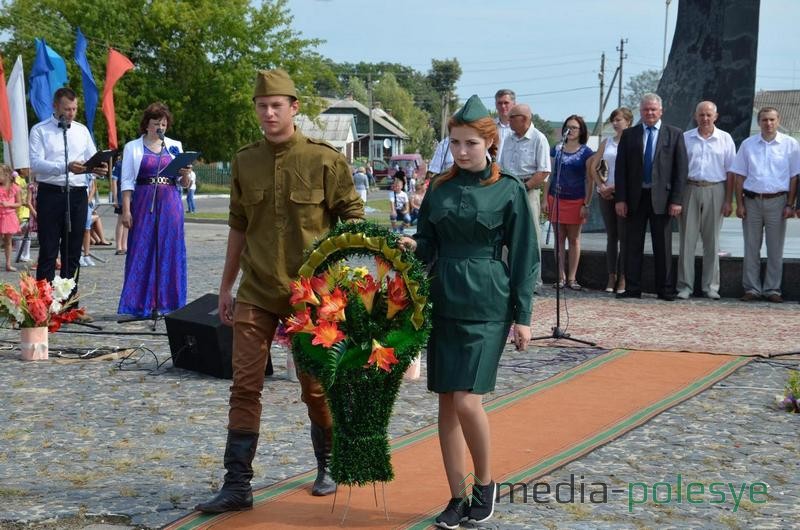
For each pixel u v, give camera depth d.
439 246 4.89
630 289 12.94
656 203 12.56
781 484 5.42
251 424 5.00
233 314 5.31
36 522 4.83
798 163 12.56
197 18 58.59
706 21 15.73
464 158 4.73
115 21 58.53
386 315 4.68
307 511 4.97
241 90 59.50
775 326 10.69
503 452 5.98
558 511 4.98
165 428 6.58
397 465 5.73
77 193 10.60
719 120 15.55
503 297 4.73
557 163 9.91
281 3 61.06
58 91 10.36
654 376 8.14
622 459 5.88
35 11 57.56
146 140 10.62
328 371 4.62
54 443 6.23
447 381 4.70
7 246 16.45
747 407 7.15
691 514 4.94
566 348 9.38
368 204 49.44
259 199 5.07
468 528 4.74
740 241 15.47
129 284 10.56
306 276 4.75
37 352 8.85
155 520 4.85
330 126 94.25
